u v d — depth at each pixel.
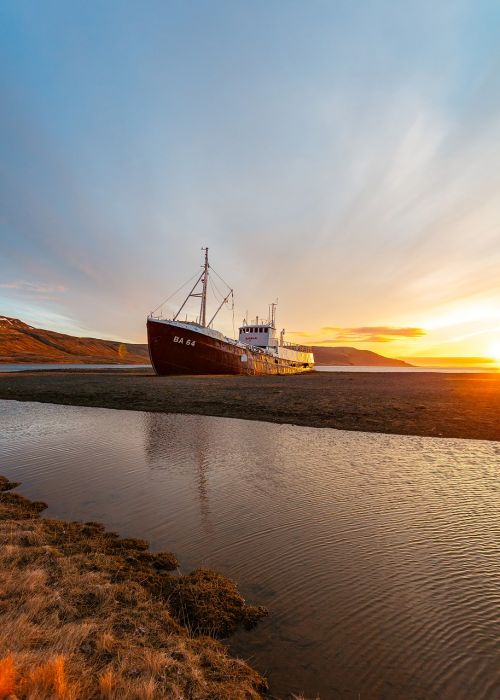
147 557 6.92
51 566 6.26
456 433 17.91
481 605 5.63
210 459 13.61
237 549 7.33
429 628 5.15
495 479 11.43
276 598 5.84
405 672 4.39
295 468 12.55
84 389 37.62
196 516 8.84
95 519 8.67
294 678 4.31
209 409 25.48
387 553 7.17
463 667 4.46
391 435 17.78
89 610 5.12
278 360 88.88
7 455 14.16
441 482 11.17
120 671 3.88
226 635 5.04
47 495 10.14
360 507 9.33
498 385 43.03
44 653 4.01
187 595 5.75
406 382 49.88
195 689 3.84
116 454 14.27
